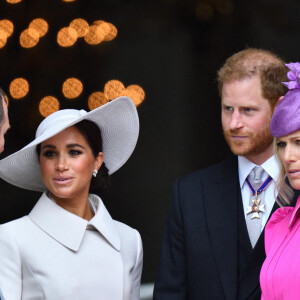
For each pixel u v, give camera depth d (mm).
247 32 35125
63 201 11398
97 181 11859
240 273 11695
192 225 12133
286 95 9836
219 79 11977
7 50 32625
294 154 9688
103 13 36062
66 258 10945
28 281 10797
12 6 31266
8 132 33906
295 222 10094
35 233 11039
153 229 29781
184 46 38500
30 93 33875
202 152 36375
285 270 9664
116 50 37875
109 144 11969
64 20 33250
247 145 11617
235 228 11875
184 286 12289
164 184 33750
